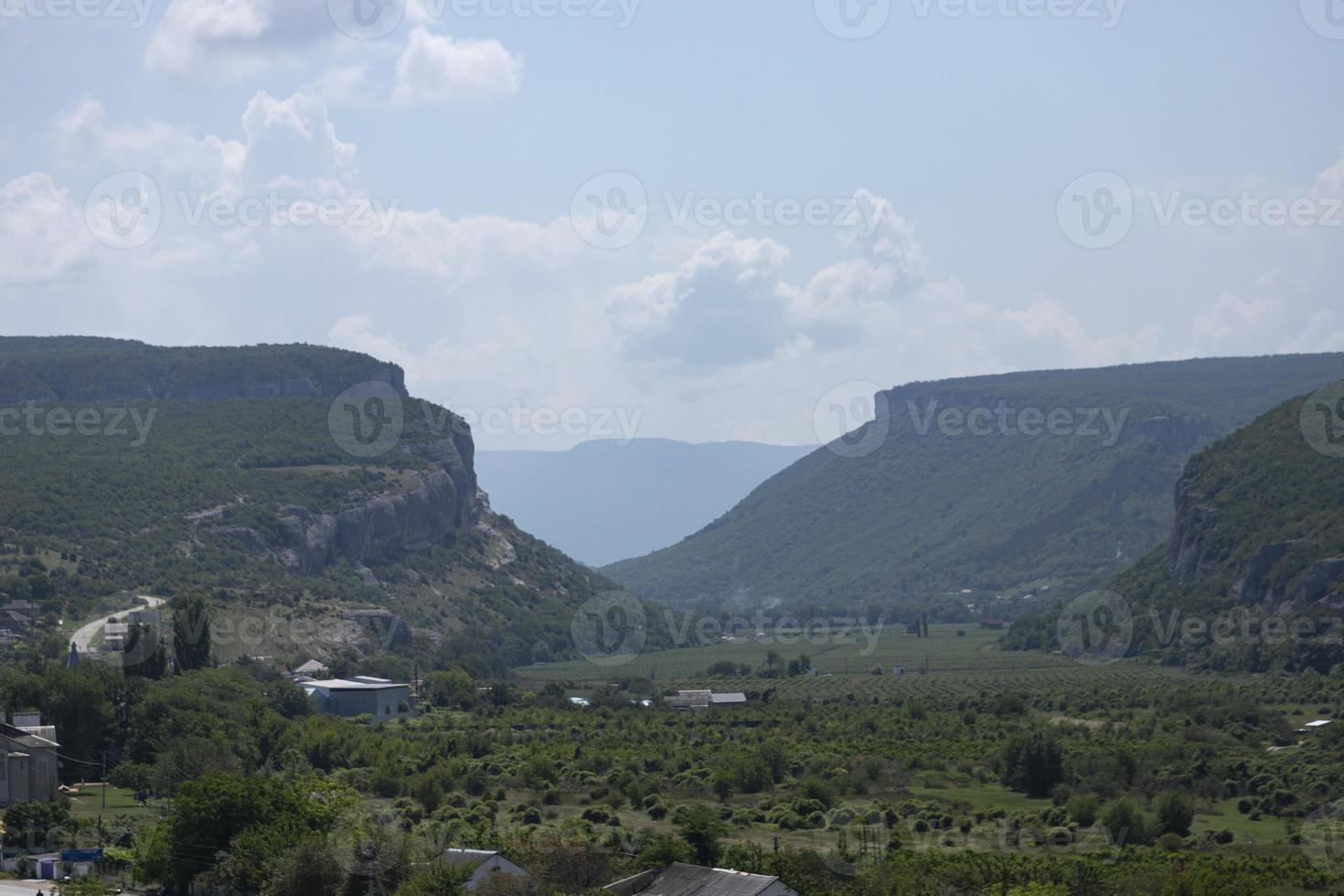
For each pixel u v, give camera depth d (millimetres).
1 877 85125
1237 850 98812
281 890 77000
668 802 118250
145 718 126125
